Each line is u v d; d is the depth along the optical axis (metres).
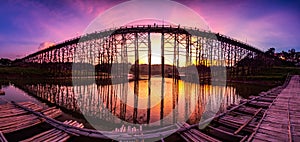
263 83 30.31
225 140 6.69
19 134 7.38
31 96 17.75
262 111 10.58
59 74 43.72
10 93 19.34
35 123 8.37
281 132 6.60
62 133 7.04
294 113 9.48
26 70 47.31
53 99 16.38
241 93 21.05
